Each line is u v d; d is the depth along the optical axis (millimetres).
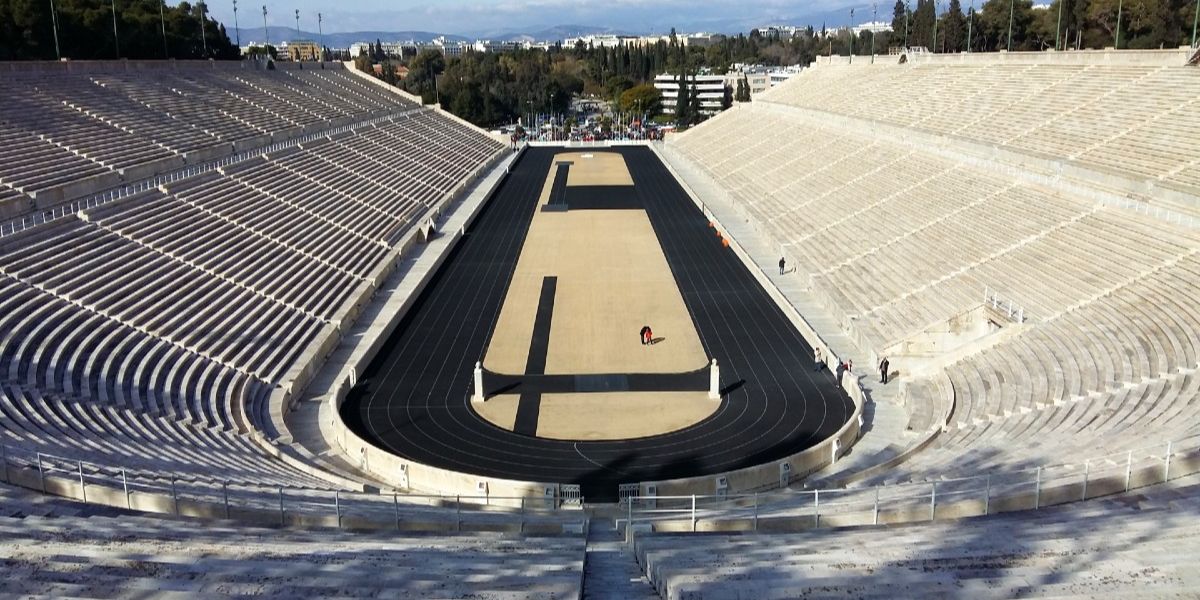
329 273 43938
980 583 13312
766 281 45062
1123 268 32812
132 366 28875
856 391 30438
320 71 104875
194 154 51719
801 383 32625
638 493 24203
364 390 32469
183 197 44250
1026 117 53375
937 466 22422
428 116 107688
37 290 30328
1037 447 22328
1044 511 17453
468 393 32188
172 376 29266
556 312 42031
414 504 21250
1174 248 32469
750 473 24438
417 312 42062
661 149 108250
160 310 33031
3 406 23422
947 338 33281
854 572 14133
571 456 27156
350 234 51219
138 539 15852
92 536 15938
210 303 35438
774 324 39469
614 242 57281
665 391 32188
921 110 65688
